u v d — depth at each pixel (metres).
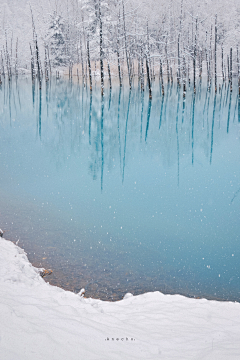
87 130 25.86
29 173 15.14
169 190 13.48
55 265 7.64
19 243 8.70
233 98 44.69
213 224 10.31
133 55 59.69
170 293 6.68
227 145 21.59
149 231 9.78
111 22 54.88
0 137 22.66
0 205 11.34
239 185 14.10
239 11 70.69
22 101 40.69
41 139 22.48
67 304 4.87
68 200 12.15
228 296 6.64
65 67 79.00
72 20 76.75
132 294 6.55
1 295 4.73
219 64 72.00
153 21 60.09
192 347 3.81
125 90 52.53
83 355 3.38
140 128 26.92
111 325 4.26
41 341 3.51
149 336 4.04
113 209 11.41
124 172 15.89
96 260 7.98
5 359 3.11
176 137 23.97
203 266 7.84
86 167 16.48
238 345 3.86
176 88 55.72
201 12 64.69
